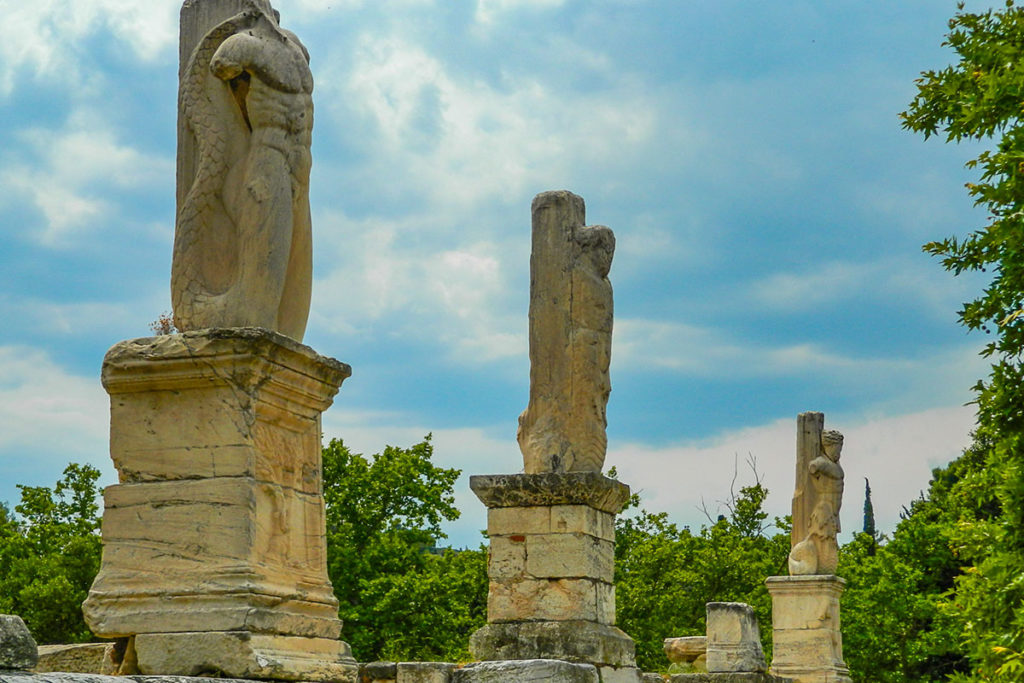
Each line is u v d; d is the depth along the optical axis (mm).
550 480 14664
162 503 8961
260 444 9008
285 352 9047
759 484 48656
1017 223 15188
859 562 42969
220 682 7863
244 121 9656
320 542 9516
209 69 9695
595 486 14656
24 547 30359
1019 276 15445
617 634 14945
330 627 9352
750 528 47969
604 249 15633
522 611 14602
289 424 9336
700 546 41906
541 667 10352
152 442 9062
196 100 9688
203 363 8906
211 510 8844
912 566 37688
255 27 9742
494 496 14844
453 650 29422
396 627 31891
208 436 8938
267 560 8969
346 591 32719
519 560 14711
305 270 9859
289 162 9594
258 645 8594
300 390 9297
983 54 16391
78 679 6570
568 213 15711
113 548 9008
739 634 21609
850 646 35469
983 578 16453
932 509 41281
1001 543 16328
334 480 34344
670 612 37688
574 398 15328
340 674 9203
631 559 39500
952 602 17250
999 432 16078
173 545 8883
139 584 8883
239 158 9602
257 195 9383
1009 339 15781
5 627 6363
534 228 15773
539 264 15648
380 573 32531
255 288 9312
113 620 8844
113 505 9062
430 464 34562
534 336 15562
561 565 14578
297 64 9703
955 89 16562
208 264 9516
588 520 14742
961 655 37969
